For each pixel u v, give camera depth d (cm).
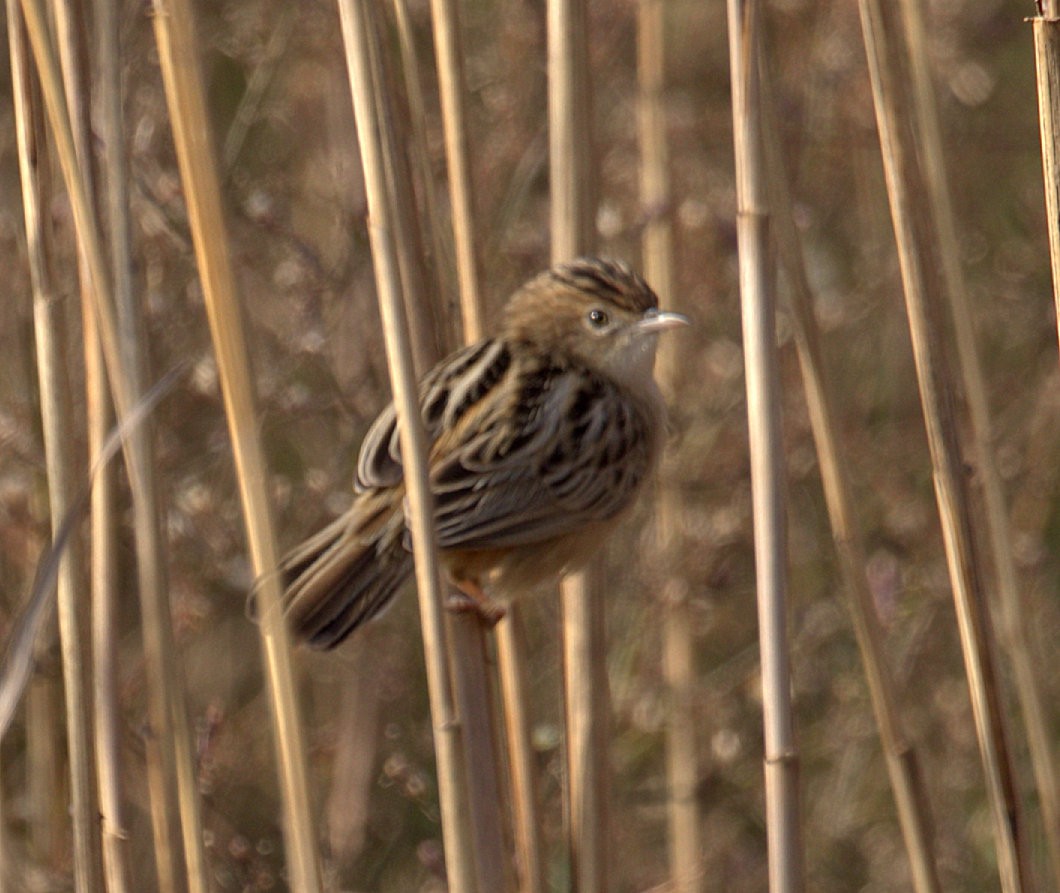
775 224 729
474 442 826
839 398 1326
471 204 793
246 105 1164
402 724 1180
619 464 874
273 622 639
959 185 1413
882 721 739
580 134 789
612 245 1264
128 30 1011
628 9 1305
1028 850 727
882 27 721
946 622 1281
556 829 1099
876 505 1313
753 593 1248
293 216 1230
